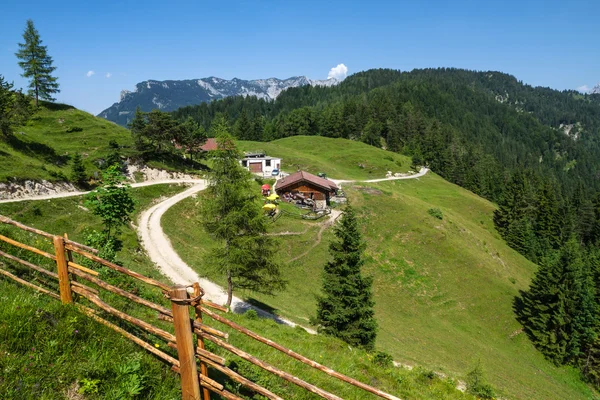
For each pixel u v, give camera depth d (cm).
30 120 7800
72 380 548
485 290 6053
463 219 9681
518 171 14162
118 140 7912
